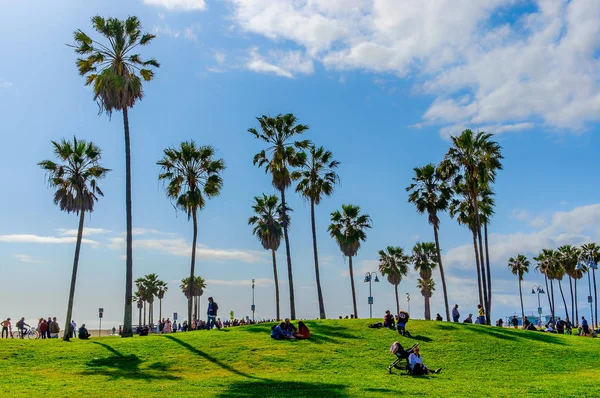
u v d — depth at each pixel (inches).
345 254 2751.0
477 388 779.4
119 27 1595.7
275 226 2942.9
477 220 2117.4
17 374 964.0
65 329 1533.0
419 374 965.2
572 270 4079.7
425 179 2329.0
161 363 1078.4
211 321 1627.7
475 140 2130.9
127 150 1584.6
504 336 1384.1
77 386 834.2
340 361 1106.1
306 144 2121.1
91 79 1588.3
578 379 895.1
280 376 957.8
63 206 1673.2
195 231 1886.1
